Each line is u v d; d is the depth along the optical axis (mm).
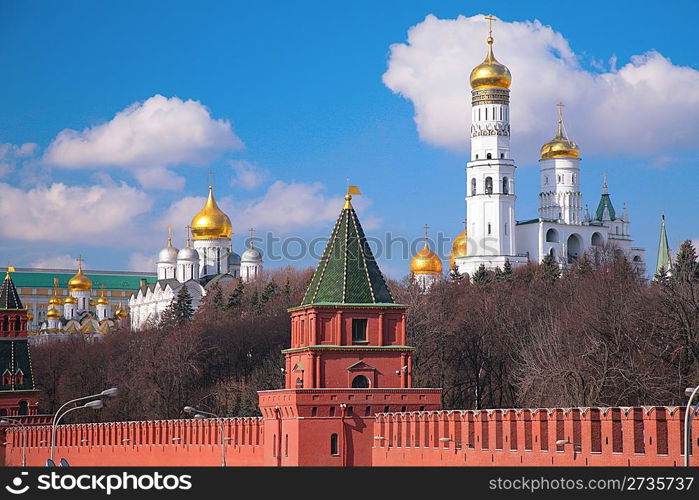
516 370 157375
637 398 126625
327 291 116500
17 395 183625
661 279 162625
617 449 81938
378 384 115312
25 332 186250
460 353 171625
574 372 128500
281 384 178500
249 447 122688
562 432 86562
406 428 107312
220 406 183875
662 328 132750
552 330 152500
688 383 126188
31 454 170750
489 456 93938
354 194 119438
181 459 135875
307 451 112375
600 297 153500
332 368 114750
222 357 198750
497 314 178750
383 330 116312
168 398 185375
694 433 76125
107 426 151625
